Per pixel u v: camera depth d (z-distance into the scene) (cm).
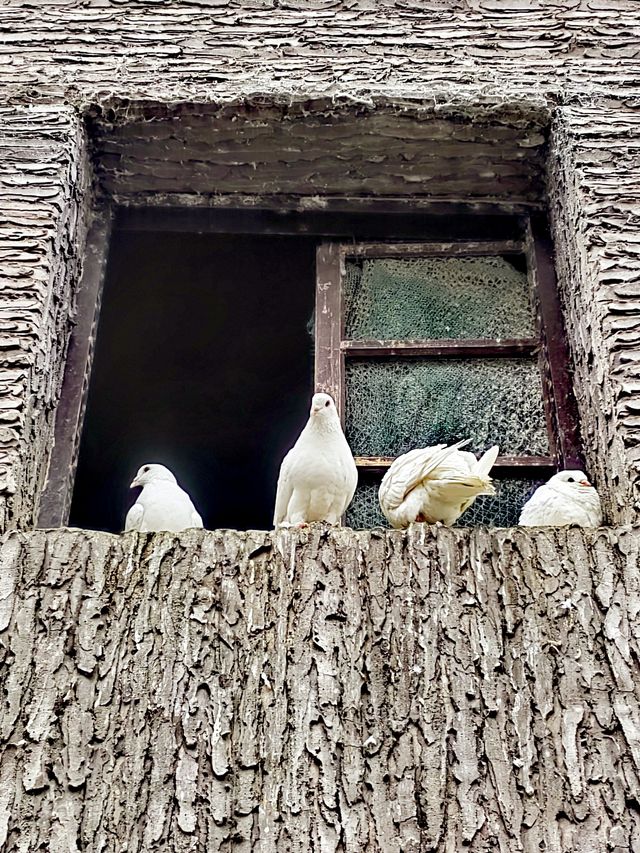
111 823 148
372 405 227
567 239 229
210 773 152
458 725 156
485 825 148
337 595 167
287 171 249
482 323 237
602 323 204
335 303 239
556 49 252
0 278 209
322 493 193
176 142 243
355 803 150
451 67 247
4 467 185
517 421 222
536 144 243
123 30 254
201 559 171
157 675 160
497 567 170
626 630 164
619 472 187
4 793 151
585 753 154
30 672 161
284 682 160
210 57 249
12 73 244
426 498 187
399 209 252
